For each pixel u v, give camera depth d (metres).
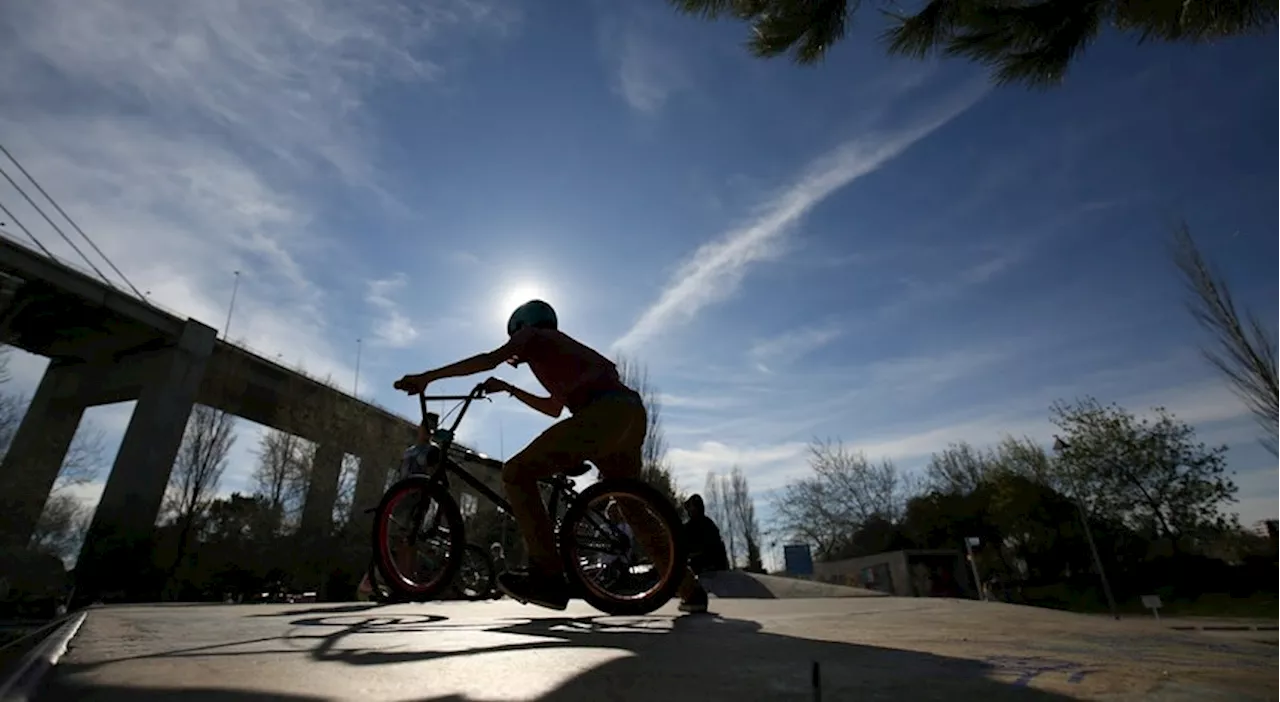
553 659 1.18
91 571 24.23
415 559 3.51
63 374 35.09
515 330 2.95
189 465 27.84
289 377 34.00
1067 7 4.55
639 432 2.75
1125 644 1.45
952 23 4.87
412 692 0.89
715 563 5.28
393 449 32.66
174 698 0.82
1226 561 26.77
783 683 0.97
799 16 4.94
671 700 0.86
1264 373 10.02
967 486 38.31
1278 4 3.93
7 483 28.72
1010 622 2.25
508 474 2.53
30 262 25.73
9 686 0.79
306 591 27.47
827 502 40.66
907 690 0.89
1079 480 27.97
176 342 30.50
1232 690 0.84
